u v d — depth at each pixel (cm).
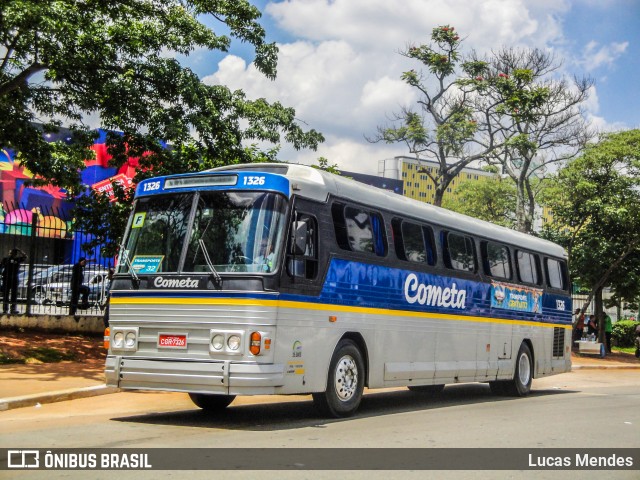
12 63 1798
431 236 1416
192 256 1013
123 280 1048
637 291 3519
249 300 962
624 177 3319
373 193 1253
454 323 1459
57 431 935
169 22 1880
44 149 1927
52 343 1881
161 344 1002
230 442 862
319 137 2062
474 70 3177
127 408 1199
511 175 3359
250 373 949
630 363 3117
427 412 1275
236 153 1995
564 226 3544
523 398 1661
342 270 1130
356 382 1158
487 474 730
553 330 1905
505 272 1689
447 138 3225
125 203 2069
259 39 1956
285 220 1012
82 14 1786
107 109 1891
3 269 2009
